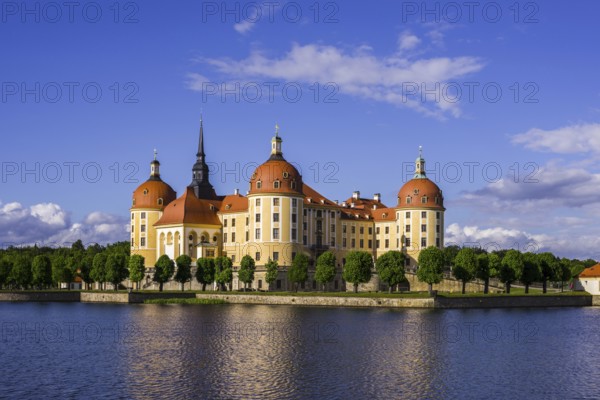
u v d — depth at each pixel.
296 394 66.62
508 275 180.12
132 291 195.62
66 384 71.56
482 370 78.19
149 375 75.31
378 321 124.50
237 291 192.62
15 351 92.94
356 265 173.75
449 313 143.75
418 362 82.50
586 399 65.75
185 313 145.12
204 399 65.00
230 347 93.44
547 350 92.62
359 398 65.19
